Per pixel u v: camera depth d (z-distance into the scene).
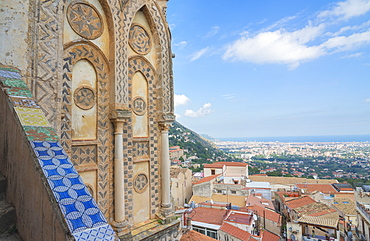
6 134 4.03
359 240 26.31
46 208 2.70
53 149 3.28
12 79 4.51
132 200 8.62
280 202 45.16
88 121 7.58
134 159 8.91
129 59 9.04
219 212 28.03
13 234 3.49
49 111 6.01
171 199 10.30
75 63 7.34
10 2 5.43
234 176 60.38
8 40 5.35
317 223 28.30
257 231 27.72
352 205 40.75
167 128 10.04
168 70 10.37
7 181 3.95
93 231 2.39
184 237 14.27
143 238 8.24
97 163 7.67
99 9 8.00
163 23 10.30
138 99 9.34
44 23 6.02
